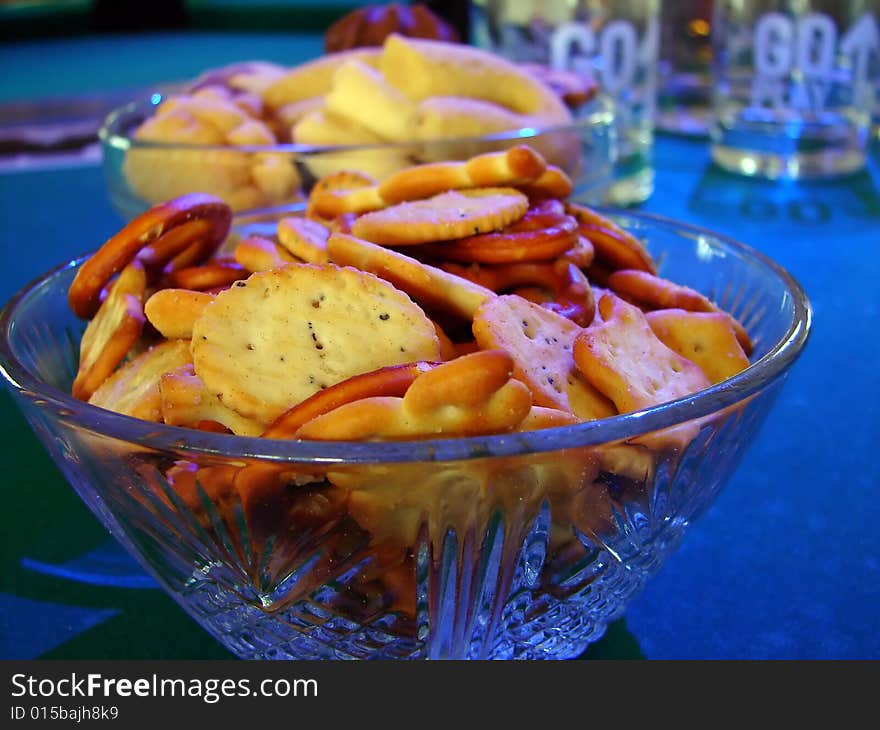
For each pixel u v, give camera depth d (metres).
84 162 1.41
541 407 0.36
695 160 1.30
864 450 0.63
